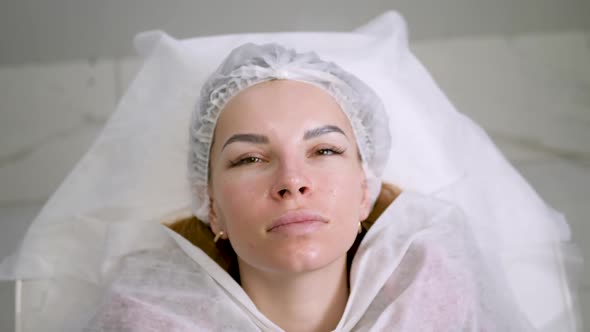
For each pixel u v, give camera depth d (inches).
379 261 37.8
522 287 42.6
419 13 60.3
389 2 58.7
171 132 43.2
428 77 46.0
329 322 36.0
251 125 33.3
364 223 41.8
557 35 63.5
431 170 44.4
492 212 43.6
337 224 31.9
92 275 41.5
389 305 36.2
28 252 41.6
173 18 59.1
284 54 35.7
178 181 43.1
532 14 61.1
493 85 63.1
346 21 60.7
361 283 37.1
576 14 61.4
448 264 38.2
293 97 34.3
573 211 58.0
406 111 44.7
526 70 63.3
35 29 58.7
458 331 36.0
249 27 60.9
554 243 43.7
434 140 44.9
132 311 35.3
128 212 42.9
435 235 39.7
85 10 57.2
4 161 60.9
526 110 62.4
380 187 41.2
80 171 43.3
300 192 31.4
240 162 33.4
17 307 40.4
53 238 42.2
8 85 62.5
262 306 36.0
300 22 60.8
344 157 34.0
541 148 61.7
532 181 59.8
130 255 39.9
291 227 30.9
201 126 36.3
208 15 59.1
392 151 44.3
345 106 36.4
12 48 60.8
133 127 43.7
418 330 35.4
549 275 43.1
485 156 45.1
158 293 36.9
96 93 62.9
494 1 59.3
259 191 31.9
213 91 35.0
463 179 44.2
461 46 63.5
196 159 37.8
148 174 43.1
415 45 63.6
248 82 35.0
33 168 61.0
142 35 45.6
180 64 43.8
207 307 36.2
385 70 45.0
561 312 42.2
